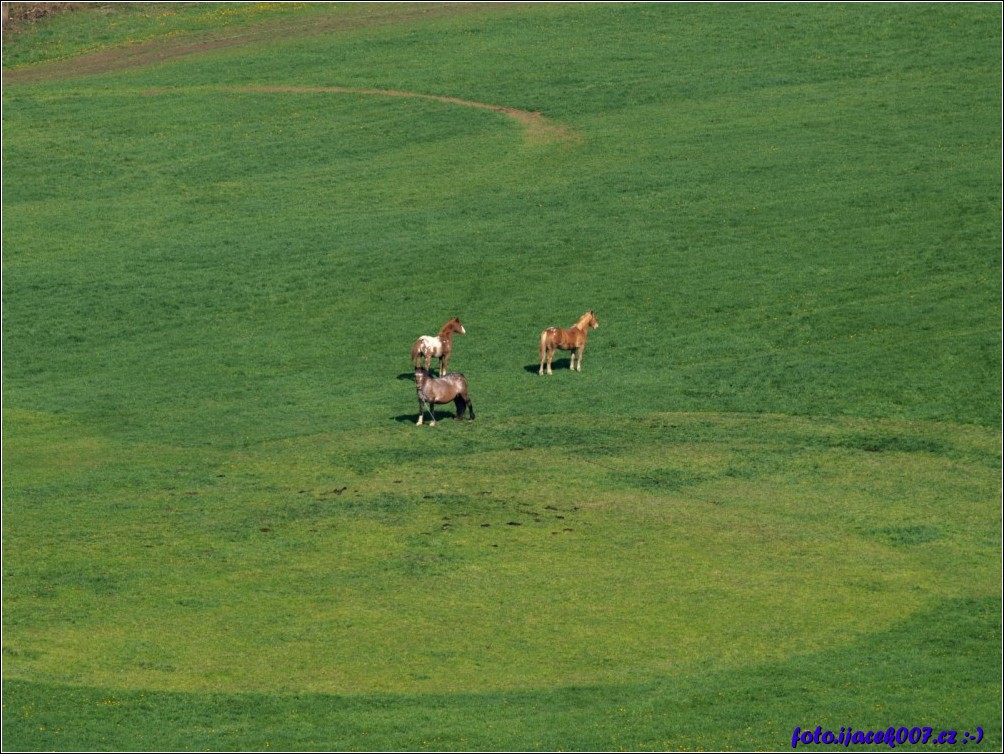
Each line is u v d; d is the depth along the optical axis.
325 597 29.27
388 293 54.91
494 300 53.72
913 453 39.22
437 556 31.44
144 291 56.44
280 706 24.86
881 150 67.75
